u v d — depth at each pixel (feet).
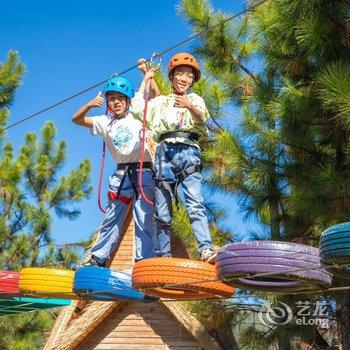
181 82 22.24
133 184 23.26
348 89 30.83
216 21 47.32
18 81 87.15
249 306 42.39
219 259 19.17
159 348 52.13
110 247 23.49
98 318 51.70
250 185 38.65
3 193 76.38
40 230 76.54
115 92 23.75
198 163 21.67
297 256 18.43
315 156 36.91
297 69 37.50
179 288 20.47
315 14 34.04
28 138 82.53
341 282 38.01
